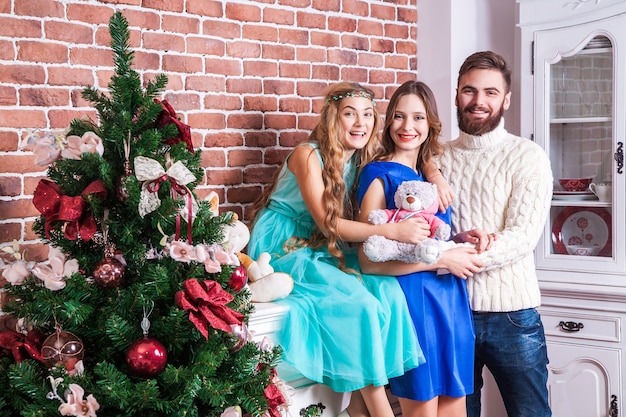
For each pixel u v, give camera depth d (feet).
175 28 9.26
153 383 5.66
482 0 12.30
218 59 9.71
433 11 12.07
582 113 11.02
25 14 7.98
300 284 8.26
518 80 12.56
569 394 11.12
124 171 6.25
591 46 10.87
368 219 8.34
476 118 9.01
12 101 7.91
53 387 5.71
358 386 7.86
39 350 6.16
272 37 10.30
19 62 7.95
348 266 8.79
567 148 11.19
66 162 6.13
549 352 11.23
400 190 8.31
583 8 10.83
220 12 9.70
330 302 7.95
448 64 11.93
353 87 8.95
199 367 5.89
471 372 8.59
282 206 9.00
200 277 6.27
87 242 6.34
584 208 11.04
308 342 7.93
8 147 7.91
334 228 8.41
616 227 10.69
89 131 6.22
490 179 8.96
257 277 8.23
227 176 9.88
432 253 7.90
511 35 12.66
